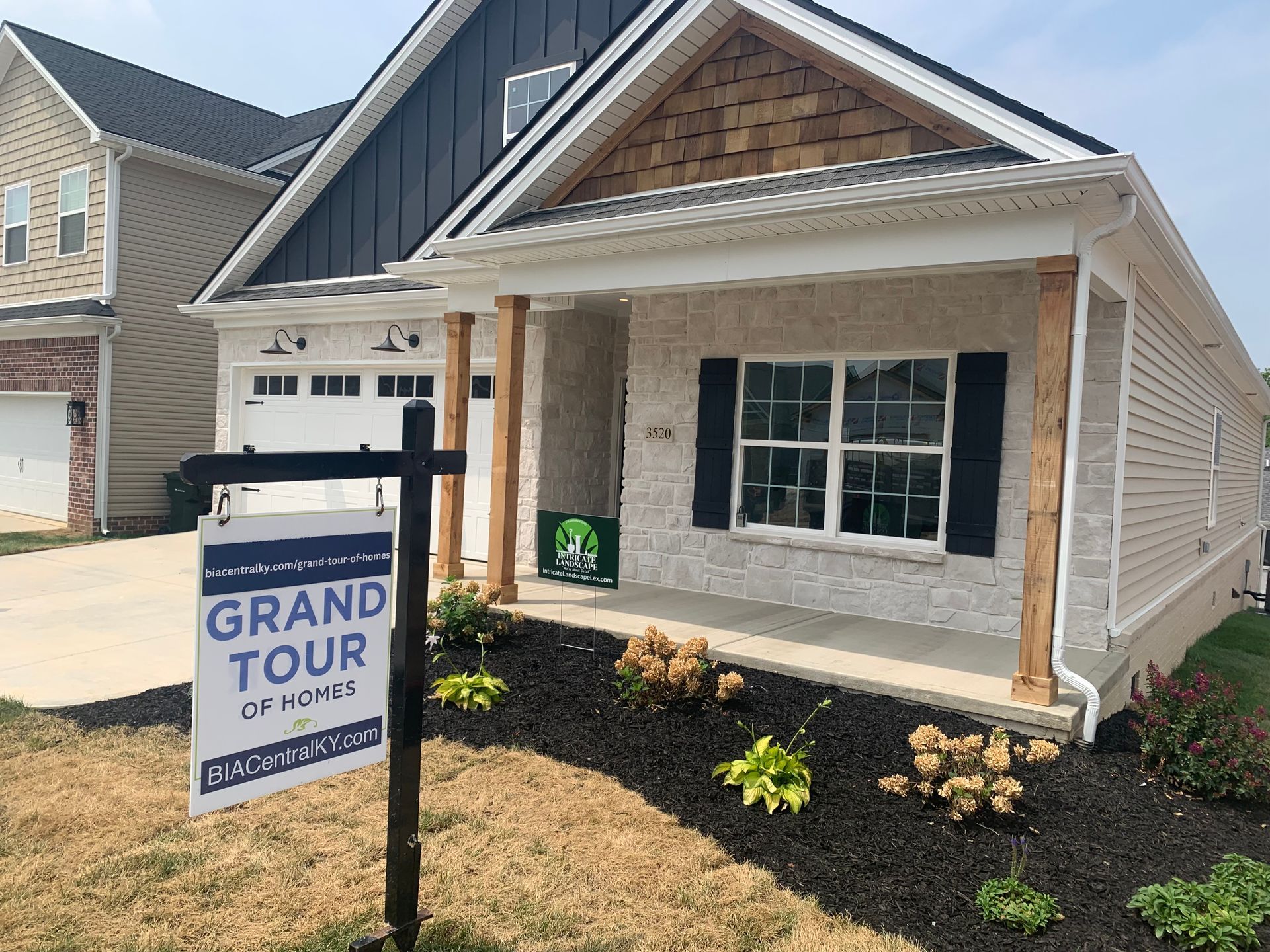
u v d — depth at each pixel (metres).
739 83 7.27
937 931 3.54
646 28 7.52
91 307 14.20
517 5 11.12
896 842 4.18
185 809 4.33
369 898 3.60
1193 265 7.45
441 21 11.28
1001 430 7.55
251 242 12.72
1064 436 5.63
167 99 16.92
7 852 3.87
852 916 3.62
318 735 3.19
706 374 9.13
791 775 4.62
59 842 3.96
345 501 12.22
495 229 8.27
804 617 8.11
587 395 11.00
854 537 8.45
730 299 9.05
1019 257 5.73
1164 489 9.29
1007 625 7.54
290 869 3.80
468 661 6.57
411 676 3.23
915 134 6.39
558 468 10.60
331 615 3.21
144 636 7.57
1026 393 7.48
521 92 10.95
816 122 6.87
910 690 5.87
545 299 9.55
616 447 11.48
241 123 17.66
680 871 3.92
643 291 7.81
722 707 5.69
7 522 15.40
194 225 15.58
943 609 7.83
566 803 4.52
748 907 3.66
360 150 12.18
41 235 15.82
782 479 8.86
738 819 4.38
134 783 4.60
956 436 7.73
